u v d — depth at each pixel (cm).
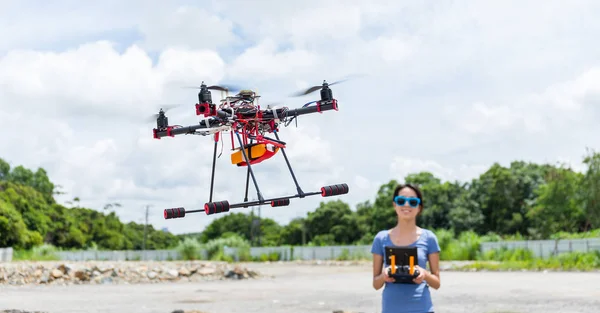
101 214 10594
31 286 2098
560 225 5719
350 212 9800
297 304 1363
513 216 7406
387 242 459
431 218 7688
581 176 5581
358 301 1427
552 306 1230
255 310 1239
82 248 8800
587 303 1279
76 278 2291
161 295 1675
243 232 12675
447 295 1510
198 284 2225
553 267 2823
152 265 2702
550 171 5969
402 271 438
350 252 5041
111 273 2381
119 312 1209
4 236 6003
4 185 7600
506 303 1301
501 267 2931
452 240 4294
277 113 672
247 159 660
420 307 437
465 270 2961
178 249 5450
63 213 8794
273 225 13525
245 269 2658
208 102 629
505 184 7588
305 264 4603
